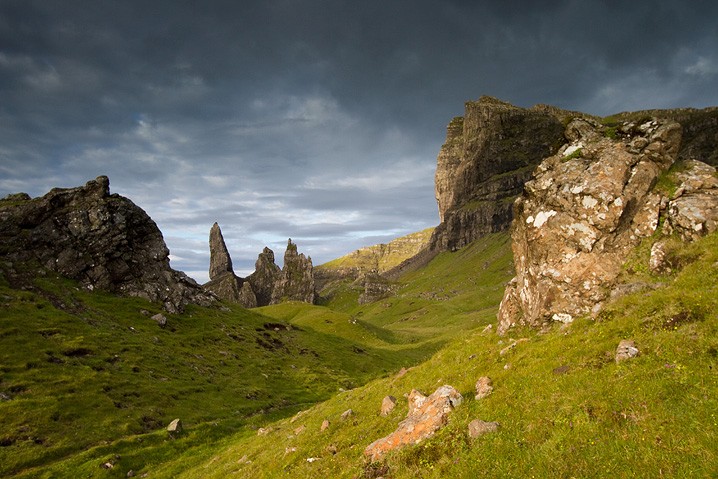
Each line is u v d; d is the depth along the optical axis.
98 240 78.94
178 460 34.44
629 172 24.39
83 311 64.56
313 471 18.30
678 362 12.74
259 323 102.25
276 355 82.31
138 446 36.28
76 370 46.69
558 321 23.22
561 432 12.26
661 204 22.86
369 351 110.50
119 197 89.50
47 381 42.72
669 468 9.49
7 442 32.97
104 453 34.06
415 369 28.80
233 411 50.50
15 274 65.38
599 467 10.45
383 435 18.86
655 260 20.98
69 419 37.97
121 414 41.28
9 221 74.38
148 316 74.25
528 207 28.17
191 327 79.44
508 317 27.34
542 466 11.33
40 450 32.91
